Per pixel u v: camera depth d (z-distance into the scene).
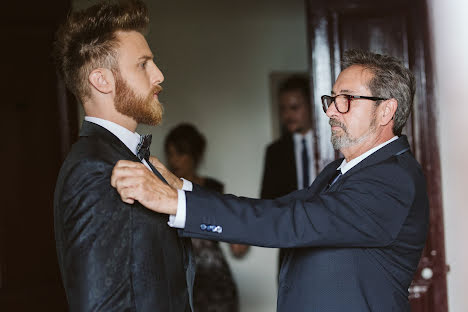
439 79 3.41
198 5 5.16
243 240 1.83
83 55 1.70
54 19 3.54
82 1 4.47
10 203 3.60
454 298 3.42
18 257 3.62
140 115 1.76
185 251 1.89
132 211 1.65
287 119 4.78
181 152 4.90
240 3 5.15
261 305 5.57
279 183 4.73
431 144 3.34
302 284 1.99
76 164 1.61
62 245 1.62
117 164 1.63
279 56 5.73
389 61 2.07
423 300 3.34
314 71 3.37
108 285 1.57
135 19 1.74
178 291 1.74
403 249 1.96
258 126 5.74
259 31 5.70
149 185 1.66
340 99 2.05
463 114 3.42
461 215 3.44
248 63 5.71
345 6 3.37
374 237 1.89
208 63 5.69
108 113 1.73
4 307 3.57
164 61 5.64
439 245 3.33
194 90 5.68
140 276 1.63
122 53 1.71
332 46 3.37
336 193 1.92
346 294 1.92
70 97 3.58
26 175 3.61
